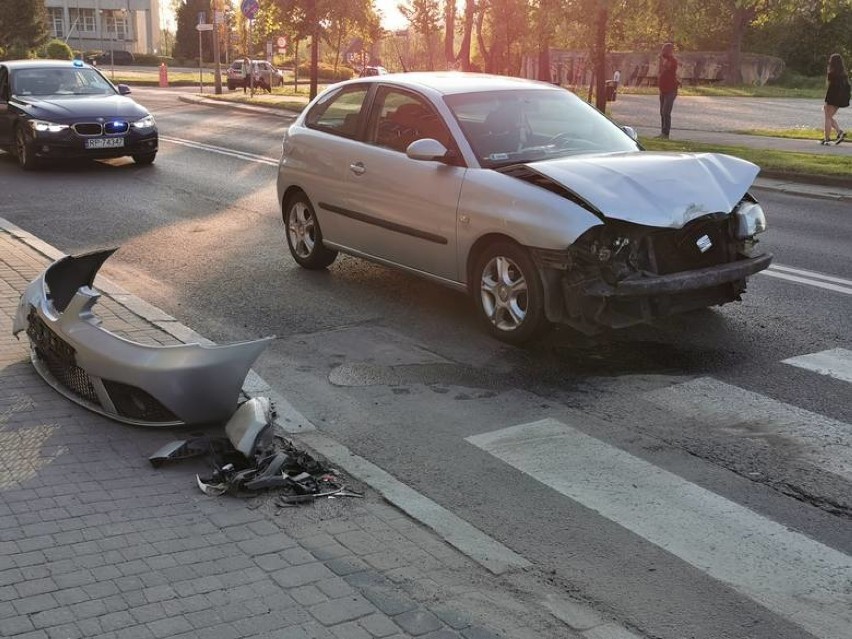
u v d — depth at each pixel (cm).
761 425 522
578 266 599
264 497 419
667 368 614
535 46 2452
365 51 4431
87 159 1703
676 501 434
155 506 404
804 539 400
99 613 317
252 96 3672
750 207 655
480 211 650
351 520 402
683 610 346
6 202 1259
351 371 612
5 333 632
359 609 328
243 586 340
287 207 894
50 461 447
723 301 664
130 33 9644
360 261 930
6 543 365
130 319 680
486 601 342
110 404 496
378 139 767
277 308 764
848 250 977
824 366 617
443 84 752
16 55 5903
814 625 338
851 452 488
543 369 614
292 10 3098
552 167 635
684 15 2339
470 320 723
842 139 2022
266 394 561
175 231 1079
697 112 3206
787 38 6575
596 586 361
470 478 458
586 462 475
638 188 607
